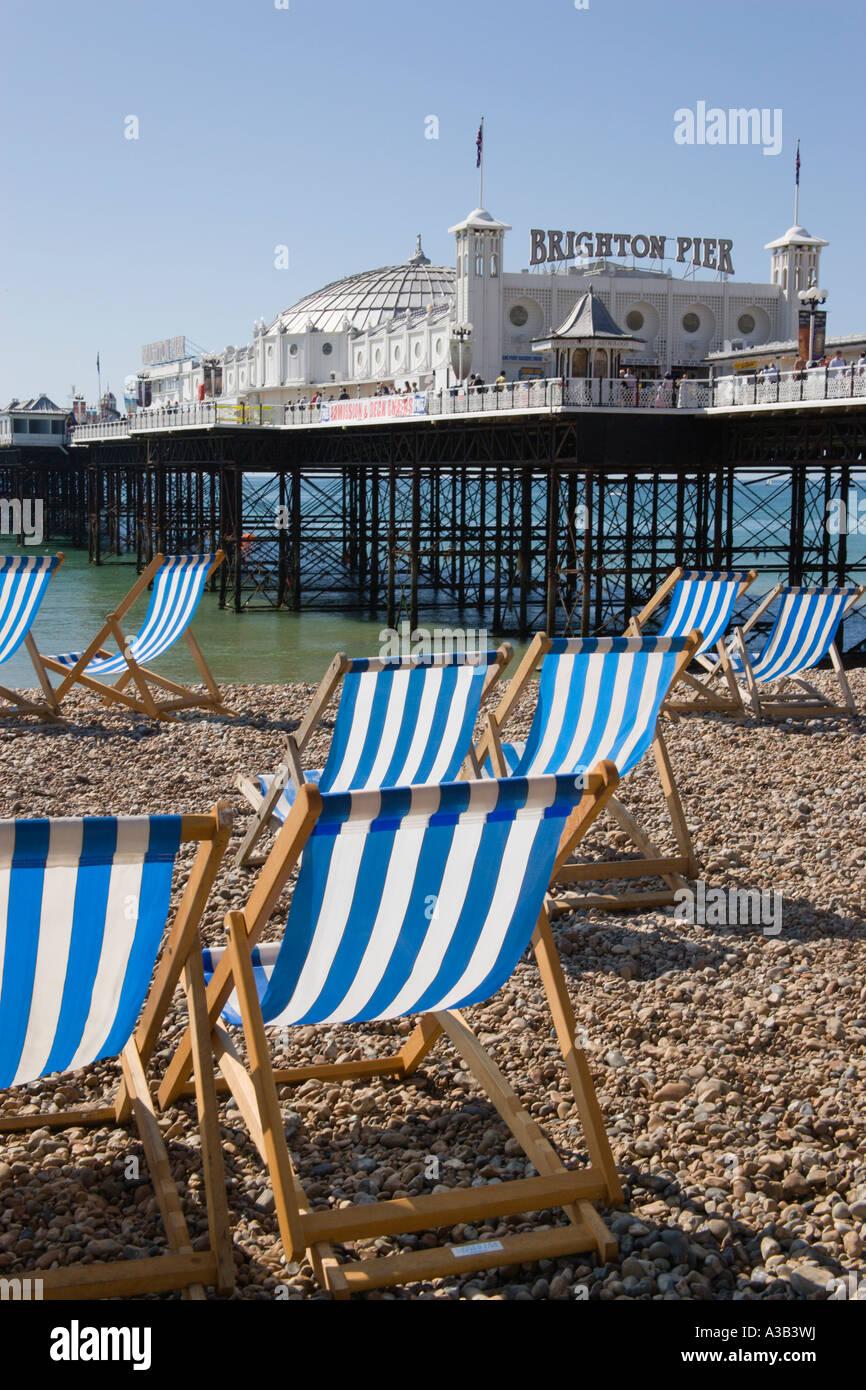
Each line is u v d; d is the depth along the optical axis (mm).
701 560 28172
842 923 5836
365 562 38281
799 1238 3449
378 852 3133
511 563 33281
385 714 5875
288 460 36938
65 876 2867
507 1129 3984
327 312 78438
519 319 38938
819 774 8594
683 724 10352
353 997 3455
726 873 6527
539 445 27516
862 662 24359
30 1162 3744
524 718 10352
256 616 32781
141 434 43406
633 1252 3354
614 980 5215
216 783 8453
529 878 3320
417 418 30000
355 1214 3268
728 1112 4094
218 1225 3166
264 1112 3227
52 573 10219
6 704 11195
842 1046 4578
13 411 64938
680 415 26844
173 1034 4578
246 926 3236
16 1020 3082
